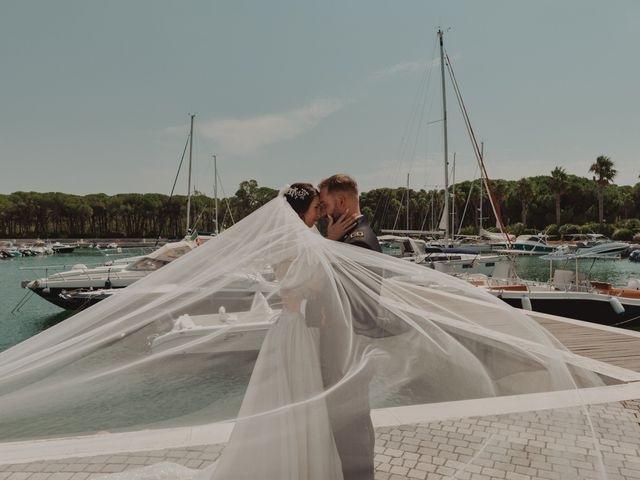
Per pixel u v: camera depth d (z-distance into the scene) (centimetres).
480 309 254
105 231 9169
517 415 262
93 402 207
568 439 254
